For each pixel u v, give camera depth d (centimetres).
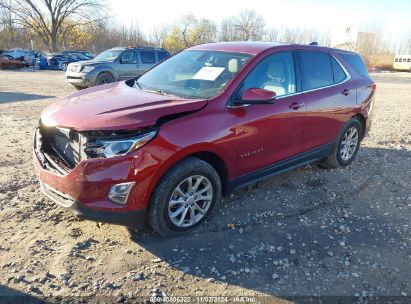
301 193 496
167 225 365
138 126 329
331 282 328
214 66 441
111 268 331
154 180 342
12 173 513
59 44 5456
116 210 334
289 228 408
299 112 468
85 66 1455
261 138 423
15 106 1053
